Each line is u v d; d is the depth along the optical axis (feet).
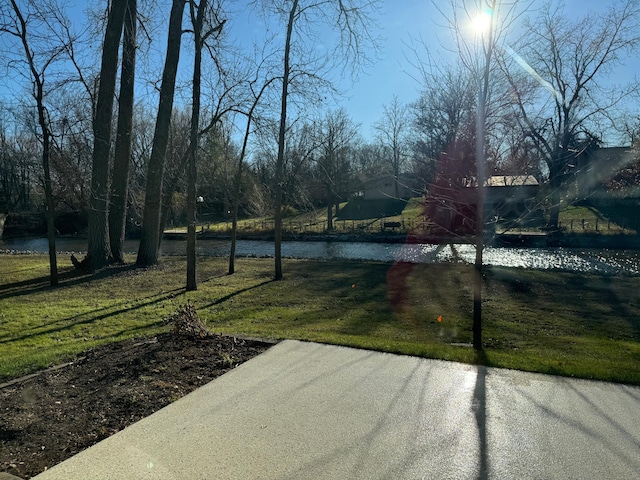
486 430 11.00
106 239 49.55
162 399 12.98
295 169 53.88
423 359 16.55
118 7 43.65
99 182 46.47
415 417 11.73
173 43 45.29
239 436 10.80
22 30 32.60
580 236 87.86
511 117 25.39
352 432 10.96
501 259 69.87
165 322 25.05
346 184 142.72
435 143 38.99
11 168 119.55
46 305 31.07
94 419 11.87
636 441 10.43
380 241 102.01
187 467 9.52
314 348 17.93
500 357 16.79
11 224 127.54
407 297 34.09
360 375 14.87
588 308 30.35
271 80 39.81
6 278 44.29
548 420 11.51
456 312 28.94
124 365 15.76
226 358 16.05
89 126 51.08
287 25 38.17
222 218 161.79
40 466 9.74
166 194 56.34
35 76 34.45
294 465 9.53
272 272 47.47
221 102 39.11
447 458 9.77
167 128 48.67
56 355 17.70
